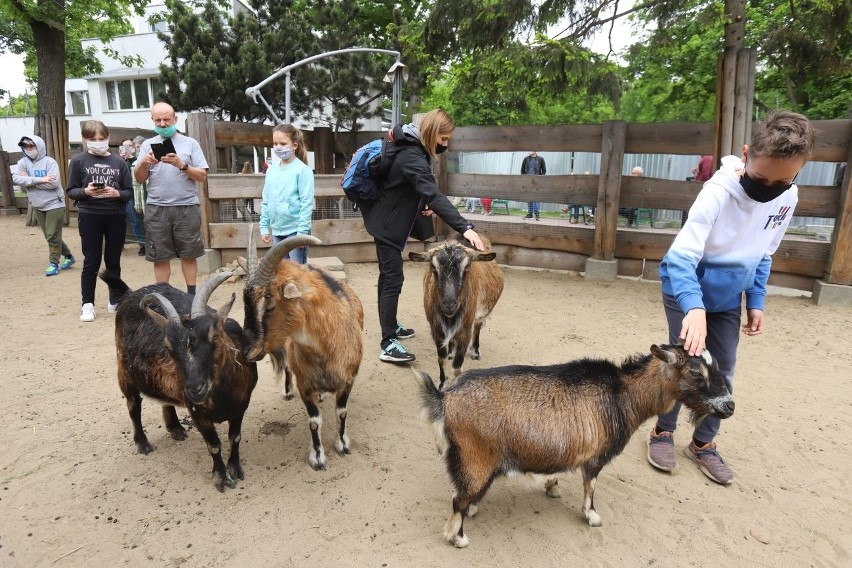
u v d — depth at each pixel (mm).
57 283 8070
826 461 3879
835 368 5453
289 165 5977
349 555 2879
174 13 16047
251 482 3502
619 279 9055
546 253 9719
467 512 3189
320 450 3689
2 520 3070
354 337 3740
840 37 8789
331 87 15148
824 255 7723
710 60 16844
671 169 16516
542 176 9406
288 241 3016
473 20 9164
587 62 8508
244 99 15531
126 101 30406
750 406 4680
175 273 8859
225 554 2873
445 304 4301
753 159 2719
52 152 13141
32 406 4371
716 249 3080
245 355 3158
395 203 5004
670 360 2895
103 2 15773
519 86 9008
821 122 7250
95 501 3268
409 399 4723
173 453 3803
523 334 6402
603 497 3438
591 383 2992
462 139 9930
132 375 3469
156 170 5902
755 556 2963
